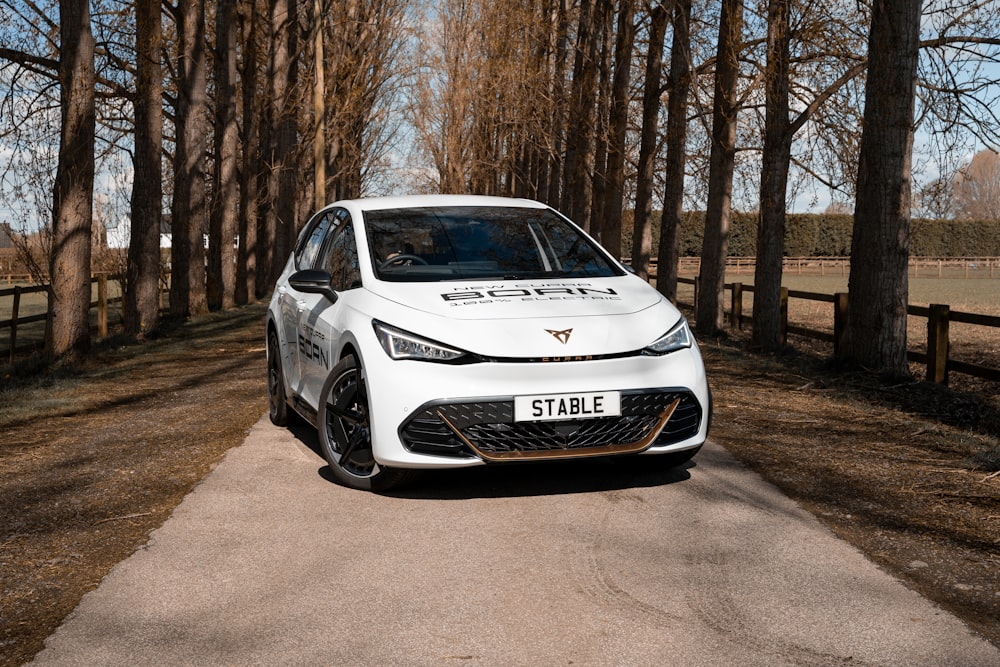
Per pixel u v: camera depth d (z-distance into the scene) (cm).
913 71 959
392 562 398
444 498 496
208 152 3092
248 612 347
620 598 355
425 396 466
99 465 599
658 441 493
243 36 2650
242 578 383
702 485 514
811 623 330
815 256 7031
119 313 2238
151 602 359
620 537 427
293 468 567
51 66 1233
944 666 296
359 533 438
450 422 463
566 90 2275
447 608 348
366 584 373
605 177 1831
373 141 3728
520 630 327
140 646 320
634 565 391
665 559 397
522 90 2473
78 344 1213
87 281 1226
